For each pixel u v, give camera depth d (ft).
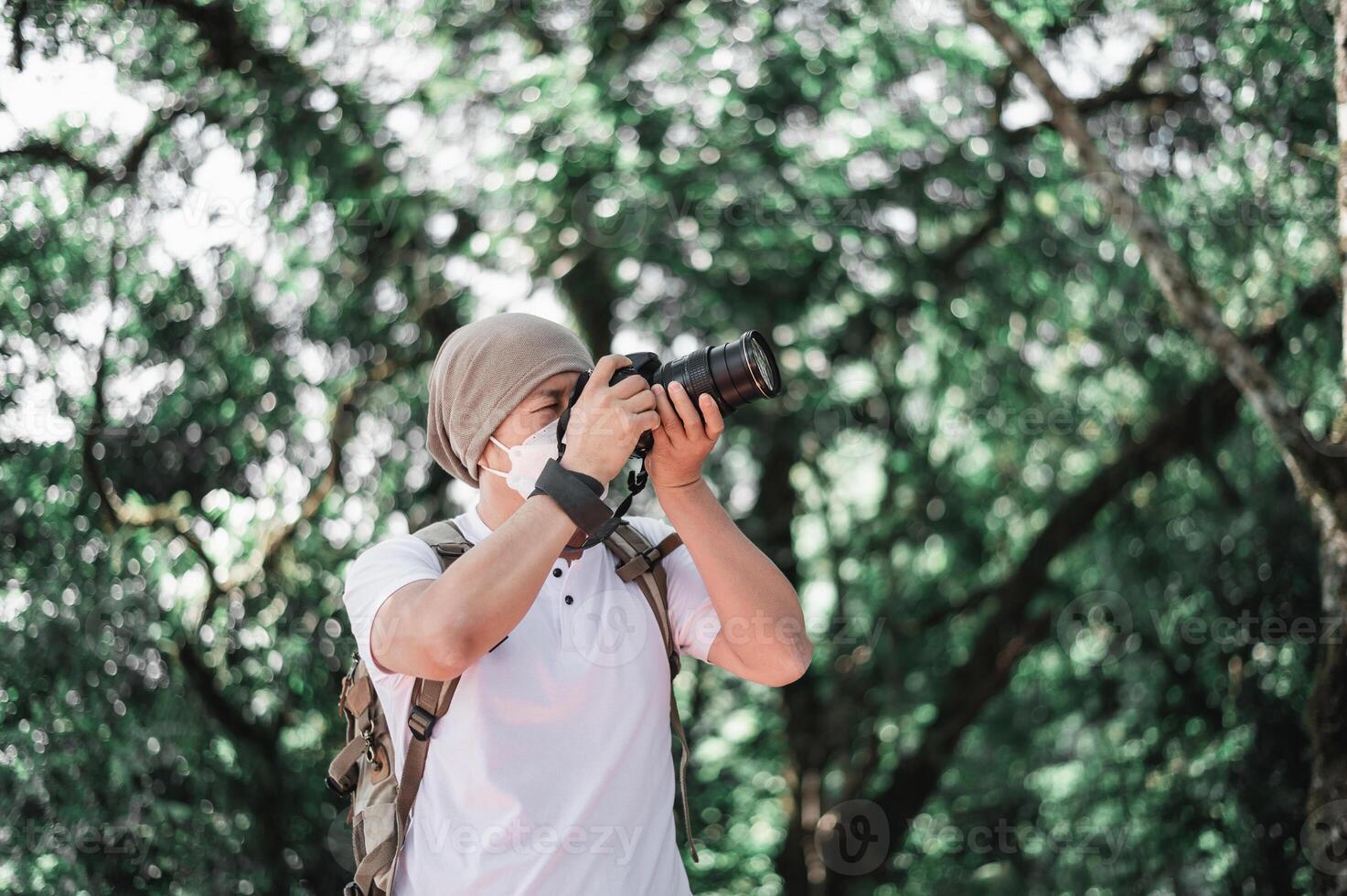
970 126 18.58
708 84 18.04
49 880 15.30
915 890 22.00
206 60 16.92
